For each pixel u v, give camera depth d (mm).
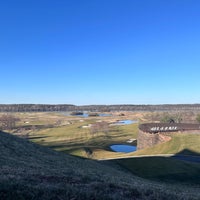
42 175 13500
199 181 34281
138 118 197750
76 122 175875
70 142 100375
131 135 115688
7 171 13922
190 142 63781
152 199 11297
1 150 23250
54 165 22328
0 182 10062
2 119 155500
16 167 16703
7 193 9141
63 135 117688
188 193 18516
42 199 9148
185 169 39406
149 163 41969
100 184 12328
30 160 22359
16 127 152500
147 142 77250
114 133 121438
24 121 191250
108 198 10117
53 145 93062
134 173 37250
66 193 9883
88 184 12211
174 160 44312
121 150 85562
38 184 10922
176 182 33062
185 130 75875
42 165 20547
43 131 133625
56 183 11727
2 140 27047
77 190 10406
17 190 9477
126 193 11453
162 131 77500
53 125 162625
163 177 35500
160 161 43125
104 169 28500
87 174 17688
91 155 68125
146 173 37188
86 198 9773
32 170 15664
